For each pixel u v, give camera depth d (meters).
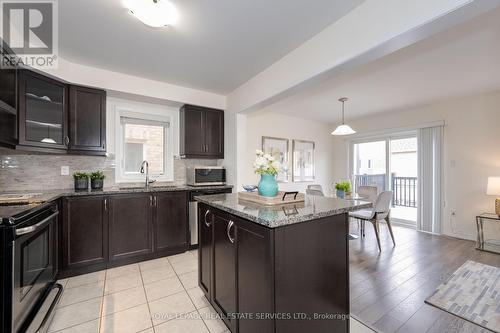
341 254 1.47
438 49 2.27
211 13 1.77
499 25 1.88
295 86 2.34
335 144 5.91
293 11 1.76
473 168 3.71
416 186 4.47
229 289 1.53
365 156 5.44
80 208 2.44
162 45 2.23
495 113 3.51
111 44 2.20
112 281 2.32
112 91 2.84
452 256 2.98
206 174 3.47
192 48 2.29
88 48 2.27
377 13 1.57
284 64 2.45
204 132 3.54
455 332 1.61
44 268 1.75
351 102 4.05
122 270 2.57
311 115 5.02
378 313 1.82
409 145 4.78
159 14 1.68
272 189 1.70
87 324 1.69
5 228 1.22
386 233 4.07
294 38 2.12
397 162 4.95
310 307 1.31
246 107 3.15
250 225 1.30
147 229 2.83
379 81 3.10
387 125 4.84
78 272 2.45
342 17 1.82
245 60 2.54
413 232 4.14
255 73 2.89
